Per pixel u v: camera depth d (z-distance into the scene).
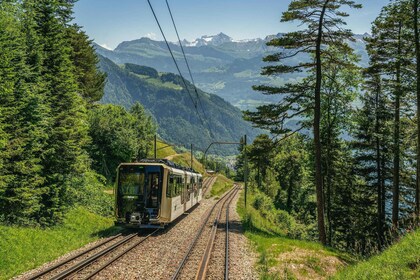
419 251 12.29
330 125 30.78
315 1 21.55
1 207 19.33
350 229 35.31
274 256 16.78
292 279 13.93
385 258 13.06
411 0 23.50
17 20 22.81
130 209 22.11
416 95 26.56
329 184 32.25
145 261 14.62
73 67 26.19
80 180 28.98
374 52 28.33
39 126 21.97
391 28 27.52
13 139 19.48
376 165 32.81
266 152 25.75
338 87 29.20
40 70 23.08
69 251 16.06
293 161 69.44
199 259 15.27
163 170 22.69
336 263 16.78
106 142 48.53
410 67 26.30
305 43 23.38
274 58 23.78
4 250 14.69
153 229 23.09
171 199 23.66
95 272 12.46
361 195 34.28
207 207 41.34
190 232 22.55
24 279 11.75
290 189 73.00
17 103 20.23
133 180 22.47
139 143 60.88
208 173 122.50
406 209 31.42
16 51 20.52
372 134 30.44
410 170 30.80
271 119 24.23
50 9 24.75
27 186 20.41
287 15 22.31
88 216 27.52
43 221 22.06
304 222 57.12
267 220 44.28
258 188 79.12
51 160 23.47
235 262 15.16
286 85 24.19
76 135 26.05
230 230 24.06
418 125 24.25
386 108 30.53
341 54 27.56
